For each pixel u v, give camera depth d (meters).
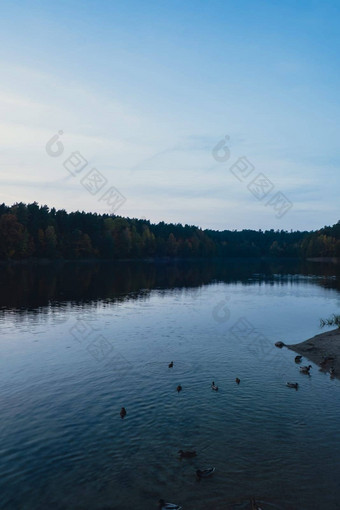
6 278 96.81
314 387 26.95
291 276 128.88
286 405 24.00
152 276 121.06
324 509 14.91
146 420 22.02
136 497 15.73
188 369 30.53
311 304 66.00
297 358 32.81
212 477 16.89
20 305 60.03
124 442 19.69
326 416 22.55
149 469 17.50
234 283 103.38
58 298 68.00
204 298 72.06
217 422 21.75
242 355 34.50
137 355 34.19
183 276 124.81
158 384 27.36
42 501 15.55
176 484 16.50
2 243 143.38
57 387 26.80
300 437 20.16
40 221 160.00
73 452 18.83
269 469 17.42
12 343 38.09
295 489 16.08
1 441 19.73
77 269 135.25
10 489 16.22
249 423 21.67
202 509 15.00
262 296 76.25
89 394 25.59
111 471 17.38
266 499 15.48
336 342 39.00
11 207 159.75
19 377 28.73
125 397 25.11
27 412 22.98
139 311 56.69
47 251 157.75
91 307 59.53
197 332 43.41
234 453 18.69
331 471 17.27
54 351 35.41
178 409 23.39
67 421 21.88
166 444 19.48
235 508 15.01
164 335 41.78
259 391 26.19
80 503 15.43
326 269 169.50
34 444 19.50
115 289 83.38
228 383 27.58
